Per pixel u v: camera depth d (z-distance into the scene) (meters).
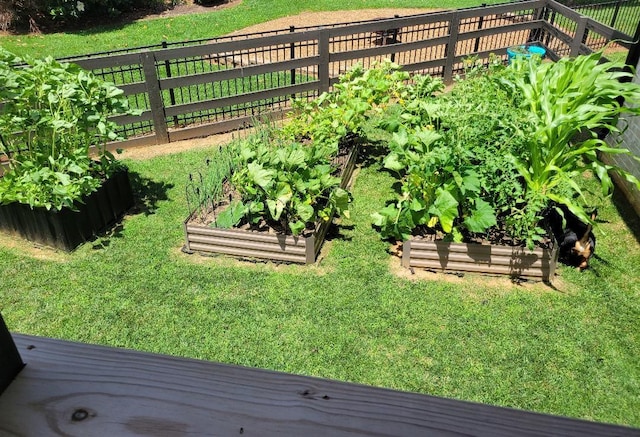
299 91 7.00
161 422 0.74
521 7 8.47
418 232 4.29
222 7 14.25
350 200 4.97
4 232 4.46
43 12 12.46
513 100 4.89
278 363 3.17
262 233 4.07
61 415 0.75
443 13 7.68
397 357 3.23
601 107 3.83
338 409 0.76
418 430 0.74
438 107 4.73
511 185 3.88
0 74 4.02
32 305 3.66
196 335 3.40
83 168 4.26
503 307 3.66
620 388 3.03
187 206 4.96
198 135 6.56
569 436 0.73
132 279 3.94
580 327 3.48
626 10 10.83
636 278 3.99
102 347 0.86
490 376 3.10
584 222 4.02
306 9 13.62
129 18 13.27
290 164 4.13
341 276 3.96
